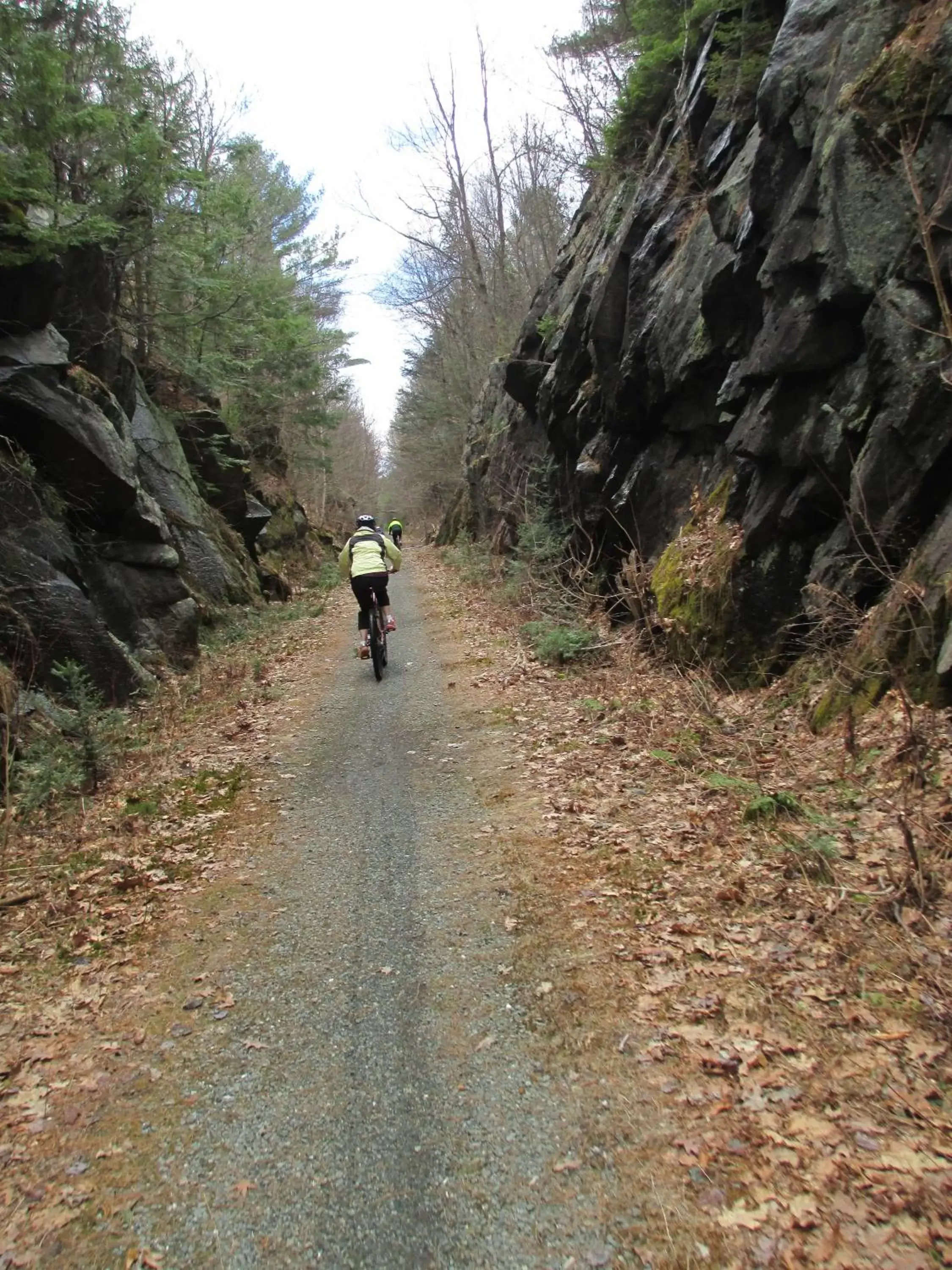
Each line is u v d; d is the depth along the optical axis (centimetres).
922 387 581
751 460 780
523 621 1219
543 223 2811
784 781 545
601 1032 340
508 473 1866
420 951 415
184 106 1496
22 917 476
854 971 350
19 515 917
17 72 930
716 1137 279
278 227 2708
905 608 554
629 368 1020
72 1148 301
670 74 1197
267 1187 279
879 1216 241
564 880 468
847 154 638
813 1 732
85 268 1191
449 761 698
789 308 700
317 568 2720
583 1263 241
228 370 1773
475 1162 283
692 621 800
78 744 740
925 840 424
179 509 1512
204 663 1203
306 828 586
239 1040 358
